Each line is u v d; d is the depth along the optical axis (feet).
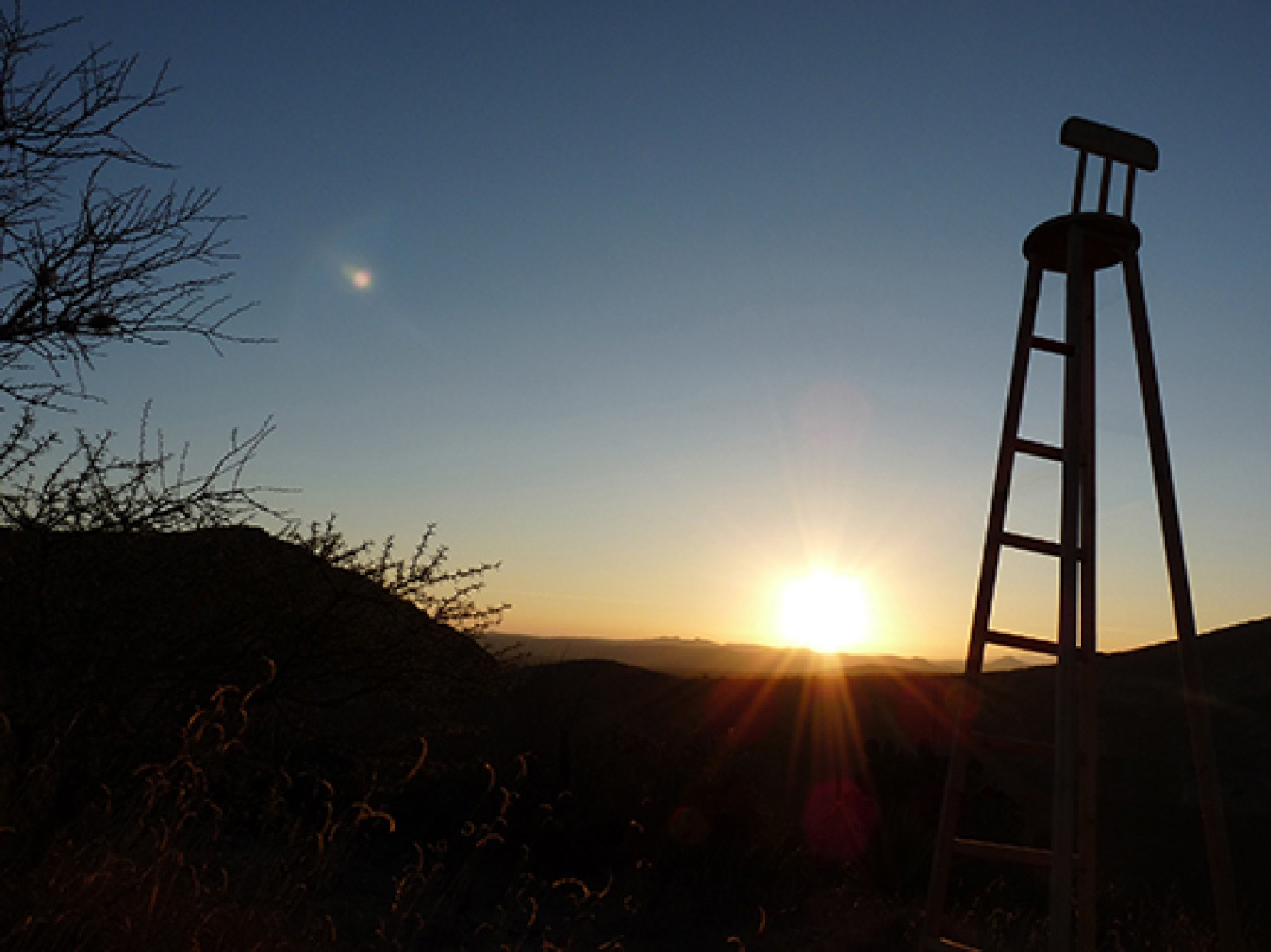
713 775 31.22
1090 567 17.58
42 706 16.34
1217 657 161.58
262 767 19.51
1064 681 15.25
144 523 17.85
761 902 27.32
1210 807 15.67
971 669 16.78
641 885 25.95
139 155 15.57
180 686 18.34
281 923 15.67
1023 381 17.47
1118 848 64.90
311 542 21.47
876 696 154.30
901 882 30.07
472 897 24.22
